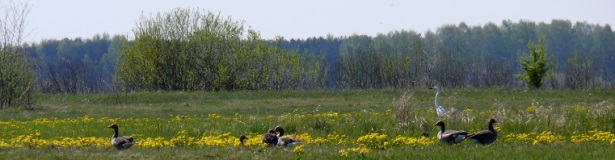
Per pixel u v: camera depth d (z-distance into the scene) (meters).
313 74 82.56
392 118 29.83
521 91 57.19
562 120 27.66
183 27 75.69
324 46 143.75
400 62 80.81
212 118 38.03
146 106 51.66
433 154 20.59
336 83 83.44
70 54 135.62
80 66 90.94
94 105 52.47
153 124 33.69
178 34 75.69
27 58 55.66
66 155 22.84
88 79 84.06
